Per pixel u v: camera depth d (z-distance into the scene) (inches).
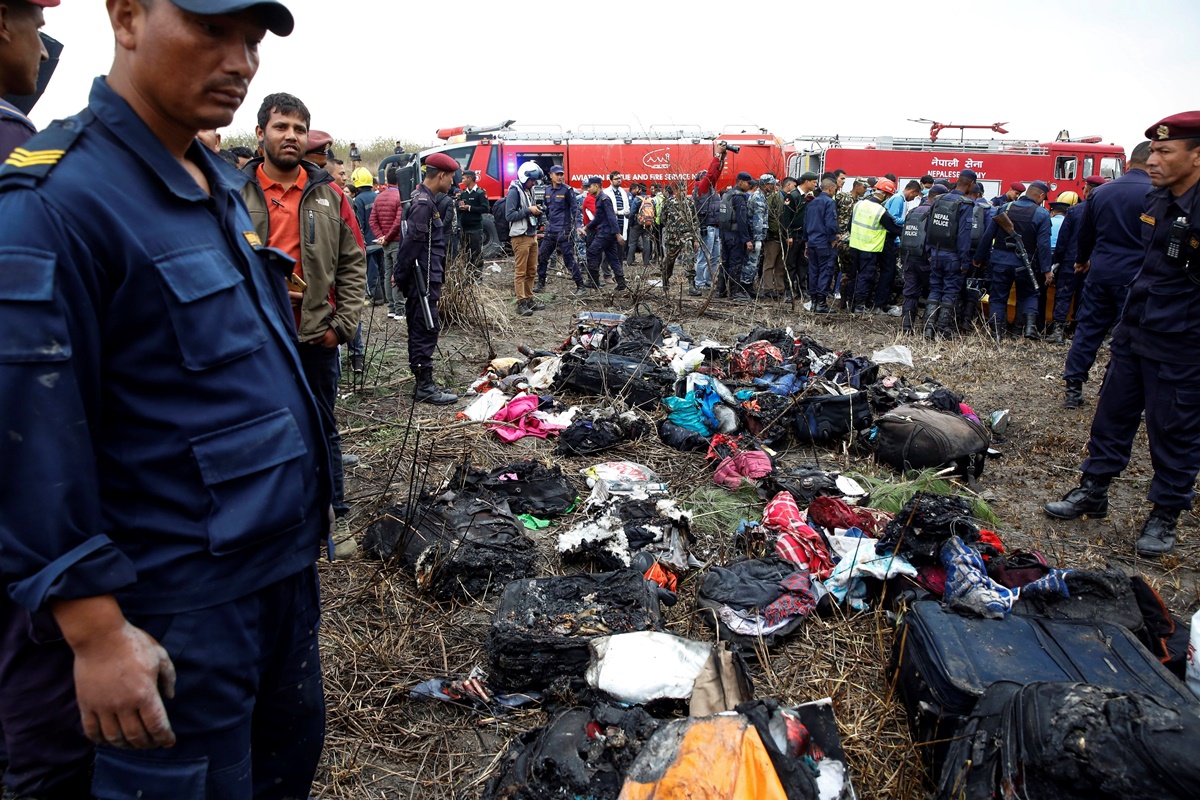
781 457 203.5
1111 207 231.3
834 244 419.8
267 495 57.5
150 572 53.9
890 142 692.7
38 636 51.6
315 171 151.4
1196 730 72.1
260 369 58.6
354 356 267.1
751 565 134.9
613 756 84.0
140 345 52.6
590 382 240.8
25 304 46.4
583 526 153.3
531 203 509.4
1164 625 112.0
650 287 467.8
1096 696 78.5
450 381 271.9
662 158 679.1
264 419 57.9
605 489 172.6
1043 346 346.6
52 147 50.6
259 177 146.1
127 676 49.4
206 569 55.4
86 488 48.9
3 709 56.2
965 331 384.2
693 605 131.9
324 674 116.0
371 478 184.1
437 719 109.3
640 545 145.4
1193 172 142.5
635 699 101.1
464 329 350.6
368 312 400.2
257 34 55.1
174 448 53.8
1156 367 153.1
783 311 431.8
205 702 56.4
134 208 52.3
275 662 65.8
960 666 97.1
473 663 120.2
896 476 191.9
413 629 128.1
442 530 146.8
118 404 52.8
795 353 260.1
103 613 48.9
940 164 682.8
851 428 206.7
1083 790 74.3
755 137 698.8
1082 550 160.1
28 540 46.4
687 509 163.8
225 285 56.3
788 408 211.6
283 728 69.3
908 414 196.2
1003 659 98.7
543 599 121.2
